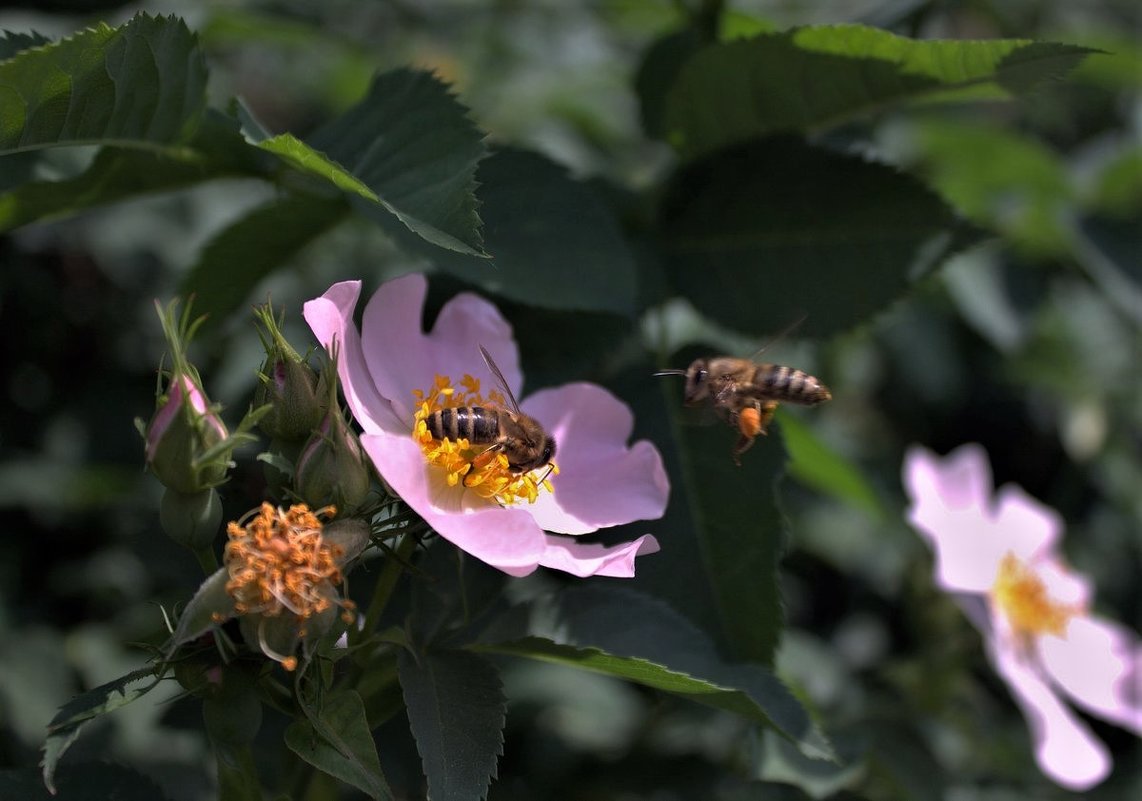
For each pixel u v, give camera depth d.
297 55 0.44
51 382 0.42
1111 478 0.47
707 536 0.31
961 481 0.39
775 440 0.31
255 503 0.30
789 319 0.32
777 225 0.32
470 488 0.30
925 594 0.37
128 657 0.39
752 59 0.32
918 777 0.36
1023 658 0.38
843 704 0.37
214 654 0.28
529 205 0.31
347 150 0.30
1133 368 0.47
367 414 0.29
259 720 0.28
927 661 0.37
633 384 0.32
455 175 0.29
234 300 0.33
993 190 0.42
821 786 0.32
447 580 0.30
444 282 0.32
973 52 0.31
